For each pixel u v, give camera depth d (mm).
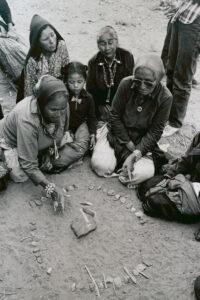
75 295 3252
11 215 3812
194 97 5668
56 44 4512
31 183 4129
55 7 8336
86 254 3541
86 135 4375
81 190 4121
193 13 4336
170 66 4910
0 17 5543
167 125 4996
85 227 3686
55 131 3771
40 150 3908
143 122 4012
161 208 3746
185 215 3732
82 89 4246
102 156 4164
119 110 4031
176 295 3279
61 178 4227
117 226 3789
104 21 7840
